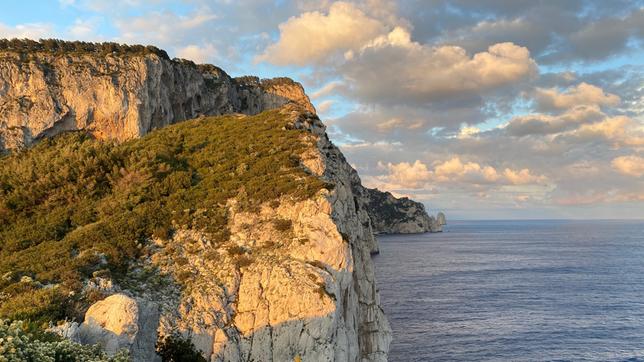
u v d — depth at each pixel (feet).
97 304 59.36
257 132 173.06
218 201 119.44
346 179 163.43
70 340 46.29
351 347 98.84
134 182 134.82
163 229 107.45
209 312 85.87
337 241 100.53
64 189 131.44
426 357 167.63
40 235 109.09
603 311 237.25
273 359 84.28
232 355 82.58
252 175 131.34
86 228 110.22
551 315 227.61
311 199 110.11
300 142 154.61
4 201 123.24
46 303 73.82
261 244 102.53
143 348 58.44
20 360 37.42
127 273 93.66
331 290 91.56
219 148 160.45
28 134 266.98
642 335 196.03
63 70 287.69
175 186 132.26
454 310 236.43
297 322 85.92
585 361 165.89
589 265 423.23
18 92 276.00
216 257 99.04
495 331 199.52
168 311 83.71
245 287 91.56
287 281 90.17
